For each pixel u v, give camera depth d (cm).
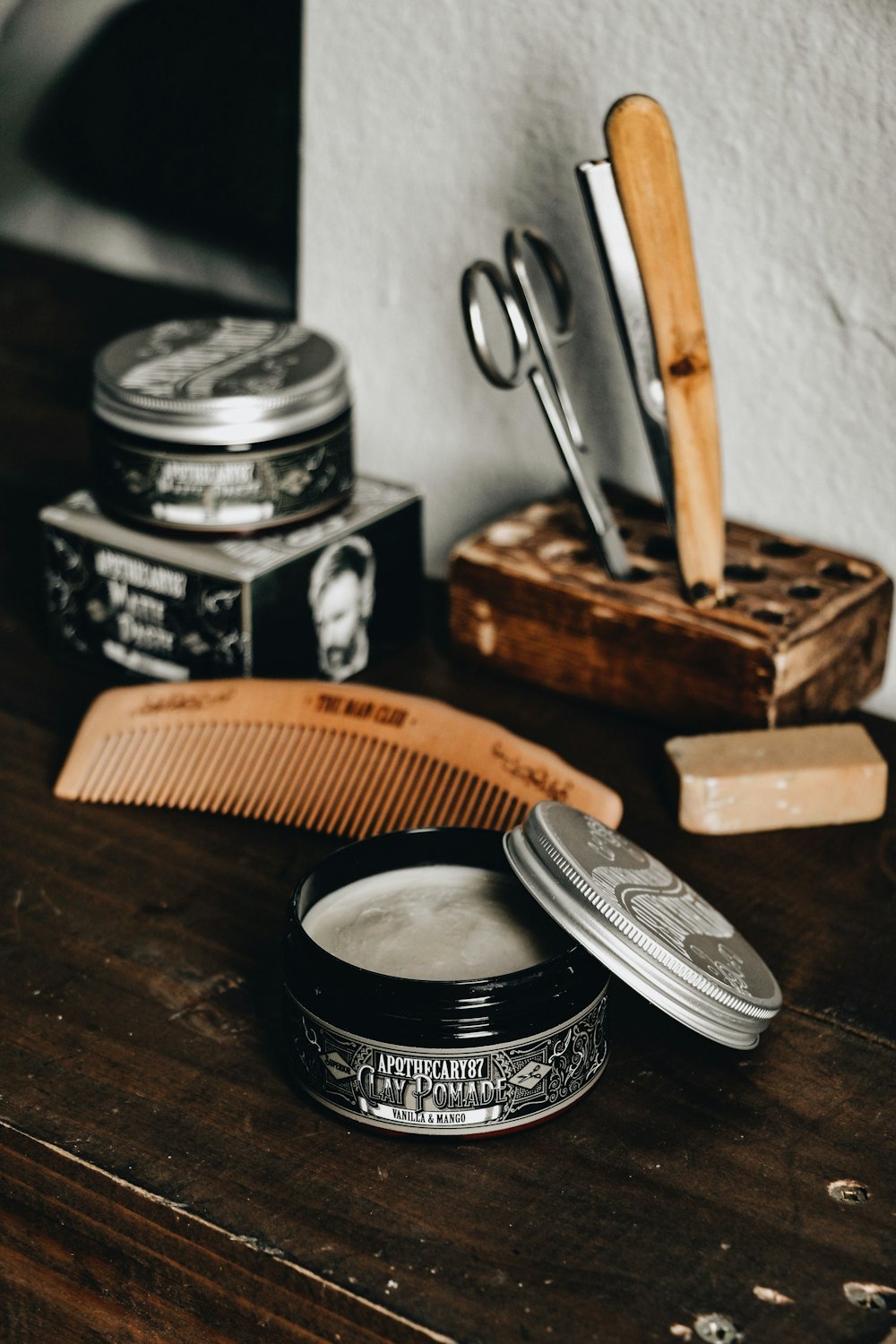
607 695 70
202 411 65
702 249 69
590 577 69
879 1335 40
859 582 68
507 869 53
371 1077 45
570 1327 40
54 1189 47
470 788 61
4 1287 52
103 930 57
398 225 78
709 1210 45
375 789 63
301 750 64
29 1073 49
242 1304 44
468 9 71
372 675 74
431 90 74
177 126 83
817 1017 53
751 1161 46
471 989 44
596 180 60
